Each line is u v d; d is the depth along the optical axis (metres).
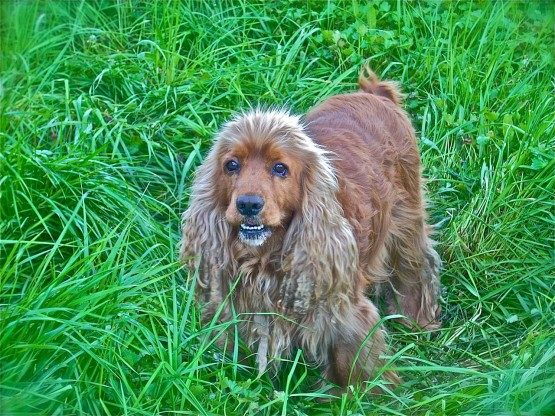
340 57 6.91
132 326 4.61
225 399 4.44
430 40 7.05
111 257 4.67
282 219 4.50
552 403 4.17
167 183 6.13
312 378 4.95
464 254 5.91
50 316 4.38
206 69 6.77
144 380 4.42
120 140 6.08
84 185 5.56
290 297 4.58
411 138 5.54
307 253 4.50
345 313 4.61
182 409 4.18
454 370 4.45
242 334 4.78
